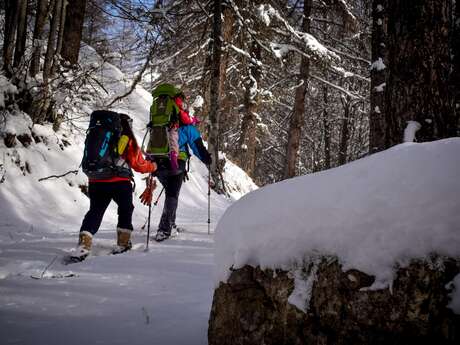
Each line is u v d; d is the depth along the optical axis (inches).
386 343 49.4
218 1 416.5
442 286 46.8
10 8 281.1
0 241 178.4
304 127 912.9
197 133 197.8
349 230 54.1
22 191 251.4
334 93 847.7
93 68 327.9
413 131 121.6
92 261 139.6
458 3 142.8
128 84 501.4
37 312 89.8
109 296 101.0
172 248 164.1
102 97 393.7
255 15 461.1
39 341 75.0
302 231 59.0
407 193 51.8
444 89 121.6
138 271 124.7
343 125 826.2
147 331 79.4
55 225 240.5
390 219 51.4
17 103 285.1
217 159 433.4
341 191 57.8
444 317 46.3
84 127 358.0
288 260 59.3
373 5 252.5
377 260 50.9
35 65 297.6
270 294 60.1
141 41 420.2
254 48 549.6
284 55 503.5
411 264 48.8
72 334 78.3
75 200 277.6
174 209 190.2
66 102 333.4
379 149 229.9
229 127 700.7
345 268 53.1
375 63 243.8
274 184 71.0
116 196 160.1
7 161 255.6
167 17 404.8
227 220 72.2
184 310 90.3
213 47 420.5
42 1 289.9
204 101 515.2
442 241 47.6
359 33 514.0
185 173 197.3
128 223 162.2
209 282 112.4
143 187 335.3
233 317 64.2
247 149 589.0
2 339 75.7
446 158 52.7
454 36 140.1
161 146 186.2
